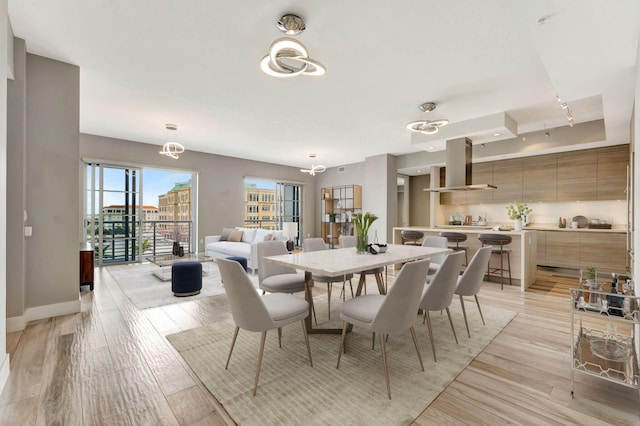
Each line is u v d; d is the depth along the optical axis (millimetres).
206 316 3275
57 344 2549
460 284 2807
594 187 5562
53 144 3123
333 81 3473
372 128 5352
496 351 2473
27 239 3035
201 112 4539
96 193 6066
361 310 2109
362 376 2084
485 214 7207
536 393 1888
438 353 2432
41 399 1801
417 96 3912
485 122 4676
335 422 1617
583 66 2607
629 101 3346
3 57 1954
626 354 1932
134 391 1893
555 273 5758
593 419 1649
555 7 1855
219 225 7727
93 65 3156
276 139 6180
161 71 3260
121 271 5668
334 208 9750
